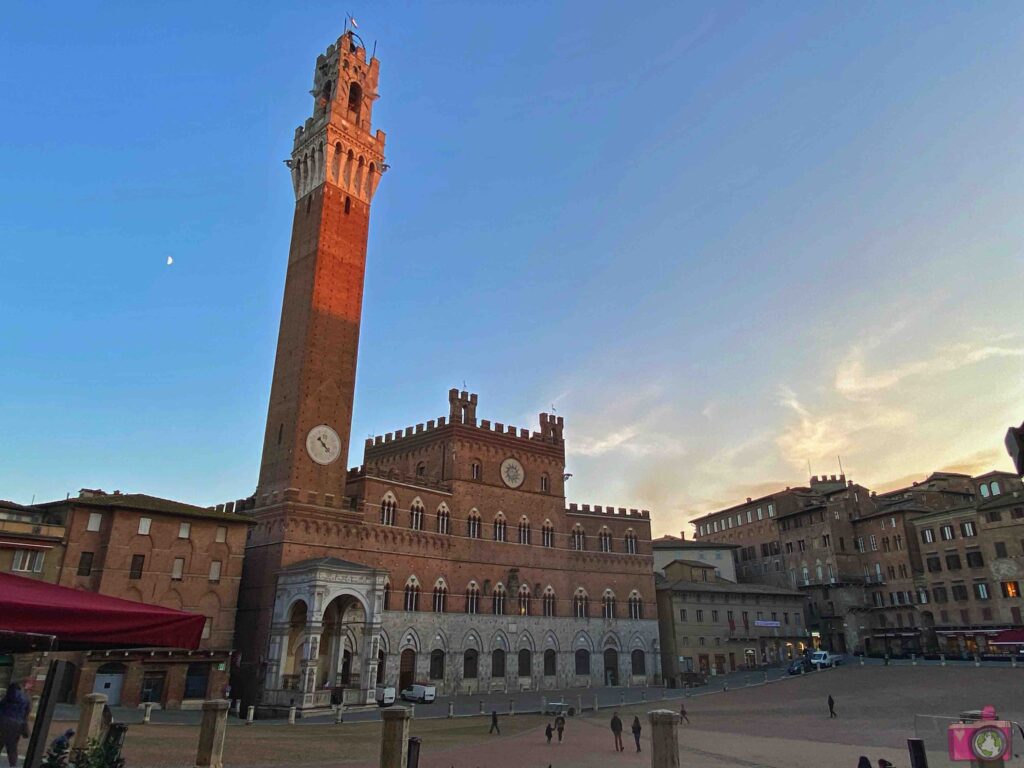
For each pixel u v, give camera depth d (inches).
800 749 1907.0
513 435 4276.6
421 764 1630.2
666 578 5118.1
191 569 2859.3
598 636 4256.9
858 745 1962.4
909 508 4827.8
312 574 2856.8
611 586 4424.2
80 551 2637.8
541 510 4271.7
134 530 2748.5
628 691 3892.7
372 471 3521.2
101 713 1227.9
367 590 3009.4
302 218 3836.1
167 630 668.7
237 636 3110.2
